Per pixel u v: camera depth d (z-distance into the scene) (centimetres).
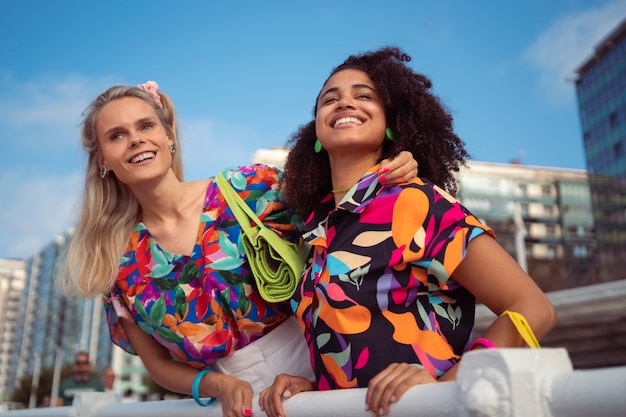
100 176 230
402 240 157
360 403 122
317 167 212
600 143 5422
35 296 11131
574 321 880
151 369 223
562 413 89
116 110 220
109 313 230
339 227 173
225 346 205
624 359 1069
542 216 6359
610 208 4216
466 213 158
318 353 166
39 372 6116
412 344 153
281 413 150
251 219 212
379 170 166
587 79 5634
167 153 221
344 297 159
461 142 201
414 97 190
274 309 204
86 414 228
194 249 211
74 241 227
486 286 150
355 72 192
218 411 177
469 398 96
